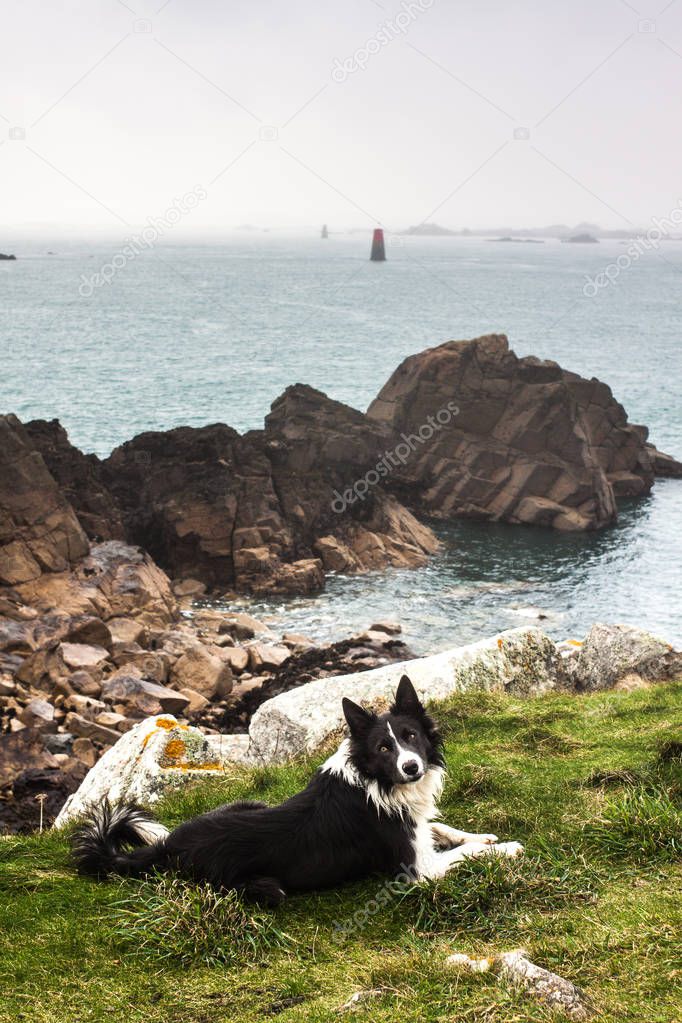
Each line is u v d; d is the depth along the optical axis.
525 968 5.04
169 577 40.22
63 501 35.66
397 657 29.39
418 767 6.29
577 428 53.22
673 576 42.34
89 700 24.28
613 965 5.17
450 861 6.61
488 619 36.22
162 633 31.70
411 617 36.34
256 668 29.52
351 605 37.78
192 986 5.47
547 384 54.38
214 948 5.82
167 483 42.50
